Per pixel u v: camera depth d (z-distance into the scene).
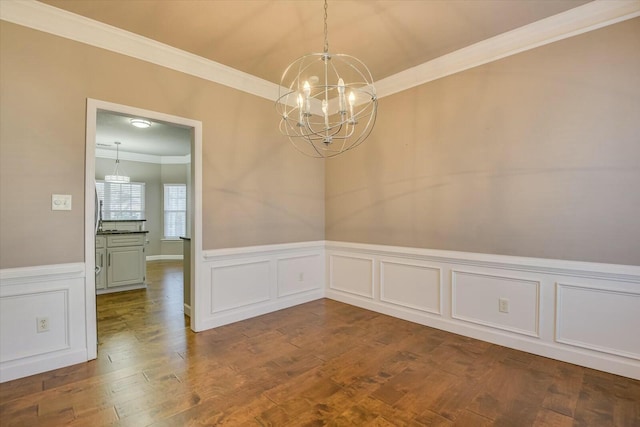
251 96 3.49
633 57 2.15
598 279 2.30
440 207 3.13
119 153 7.50
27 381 2.17
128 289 4.83
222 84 3.25
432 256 3.17
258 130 3.55
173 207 8.16
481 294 2.87
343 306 3.89
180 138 6.07
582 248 2.35
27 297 2.26
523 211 2.62
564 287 2.44
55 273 2.34
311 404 1.93
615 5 2.20
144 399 1.97
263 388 2.10
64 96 2.39
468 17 2.41
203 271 3.12
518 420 1.78
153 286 5.09
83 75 2.46
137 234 4.87
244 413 1.84
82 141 2.46
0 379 2.15
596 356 2.31
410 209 3.36
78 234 2.45
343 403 1.94
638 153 2.14
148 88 2.77
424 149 3.24
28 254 2.26
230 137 3.32
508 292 2.71
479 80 2.85
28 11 2.23
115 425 1.73
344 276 4.05
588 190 2.32
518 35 2.60
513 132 2.66
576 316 2.39
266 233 3.63
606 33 2.24
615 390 2.05
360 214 3.84
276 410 1.87
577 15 2.33
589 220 2.32
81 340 2.47
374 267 3.70
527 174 2.60
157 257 8.03
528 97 2.58
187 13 2.35
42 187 2.31
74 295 2.44
